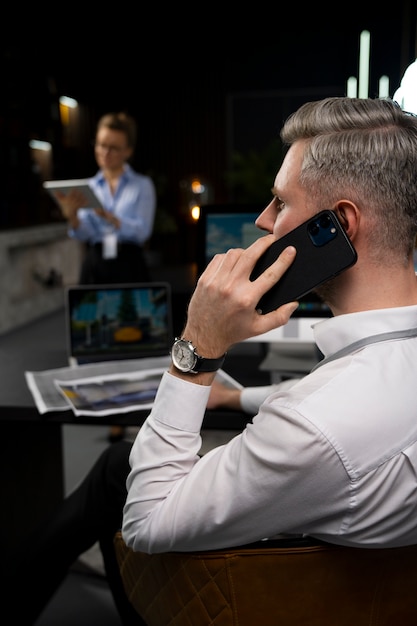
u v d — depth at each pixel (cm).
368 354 70
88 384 145
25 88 636
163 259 1028
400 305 73
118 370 156
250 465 68
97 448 305
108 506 115
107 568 120
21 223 562
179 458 77
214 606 76
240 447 70
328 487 65
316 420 64
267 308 78
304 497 66
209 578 75
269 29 953
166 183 1023
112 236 325
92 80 977
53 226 559
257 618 75
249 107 994
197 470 73
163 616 85
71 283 607
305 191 74
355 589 74
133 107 1007
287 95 977
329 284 76
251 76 980
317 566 73
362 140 69
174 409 78
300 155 74
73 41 906
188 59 983
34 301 494
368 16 885
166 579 81
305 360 159
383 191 69
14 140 615
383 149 68
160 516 74
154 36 966
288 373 149
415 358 70
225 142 1005
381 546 70
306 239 74
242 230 168
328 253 73
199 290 78
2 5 608
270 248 78
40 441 200
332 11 913
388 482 66
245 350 180
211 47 973
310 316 160
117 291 170
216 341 77
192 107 1002
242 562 73
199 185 998
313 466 64
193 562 75
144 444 78
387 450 65
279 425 66
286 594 74
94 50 959
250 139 1002
